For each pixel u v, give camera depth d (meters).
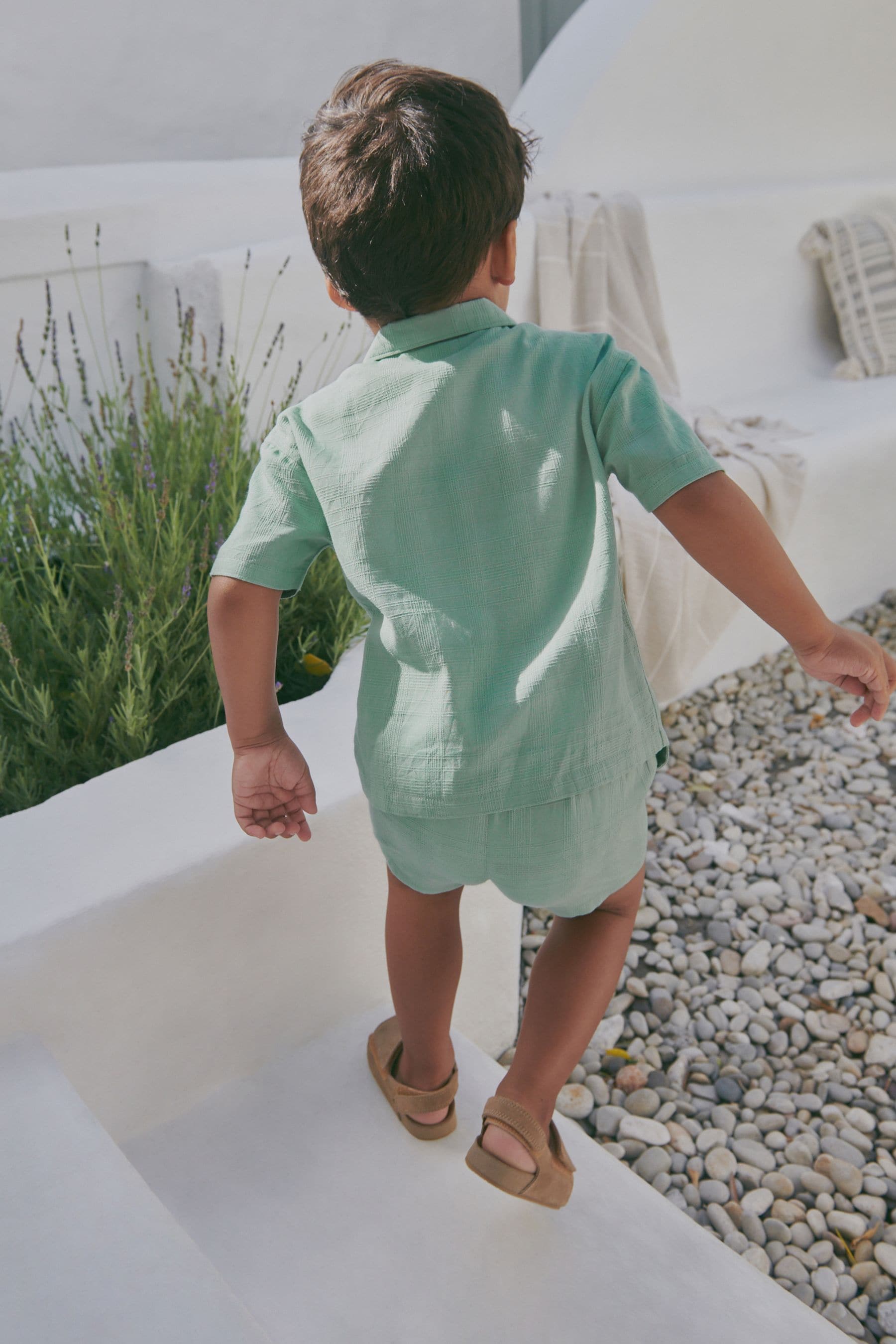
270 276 2.57
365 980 1.52
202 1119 1.37
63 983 1.20
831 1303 1.43
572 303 3.26
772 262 3.79
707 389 3.71
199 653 1.73
